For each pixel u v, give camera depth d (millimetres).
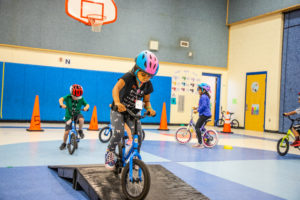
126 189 2291
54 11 10109
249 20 11828
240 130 11133
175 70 11969
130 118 2697
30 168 3441
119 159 2689
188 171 3703
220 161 4535
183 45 12086
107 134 5891
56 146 5117
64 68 10258
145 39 11445
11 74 9594
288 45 10242
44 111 10023
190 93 12258
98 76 10727
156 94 11625
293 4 9914
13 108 9656
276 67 10539
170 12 11875
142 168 2209
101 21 8961
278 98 10469
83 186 2623
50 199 2436
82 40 10500
